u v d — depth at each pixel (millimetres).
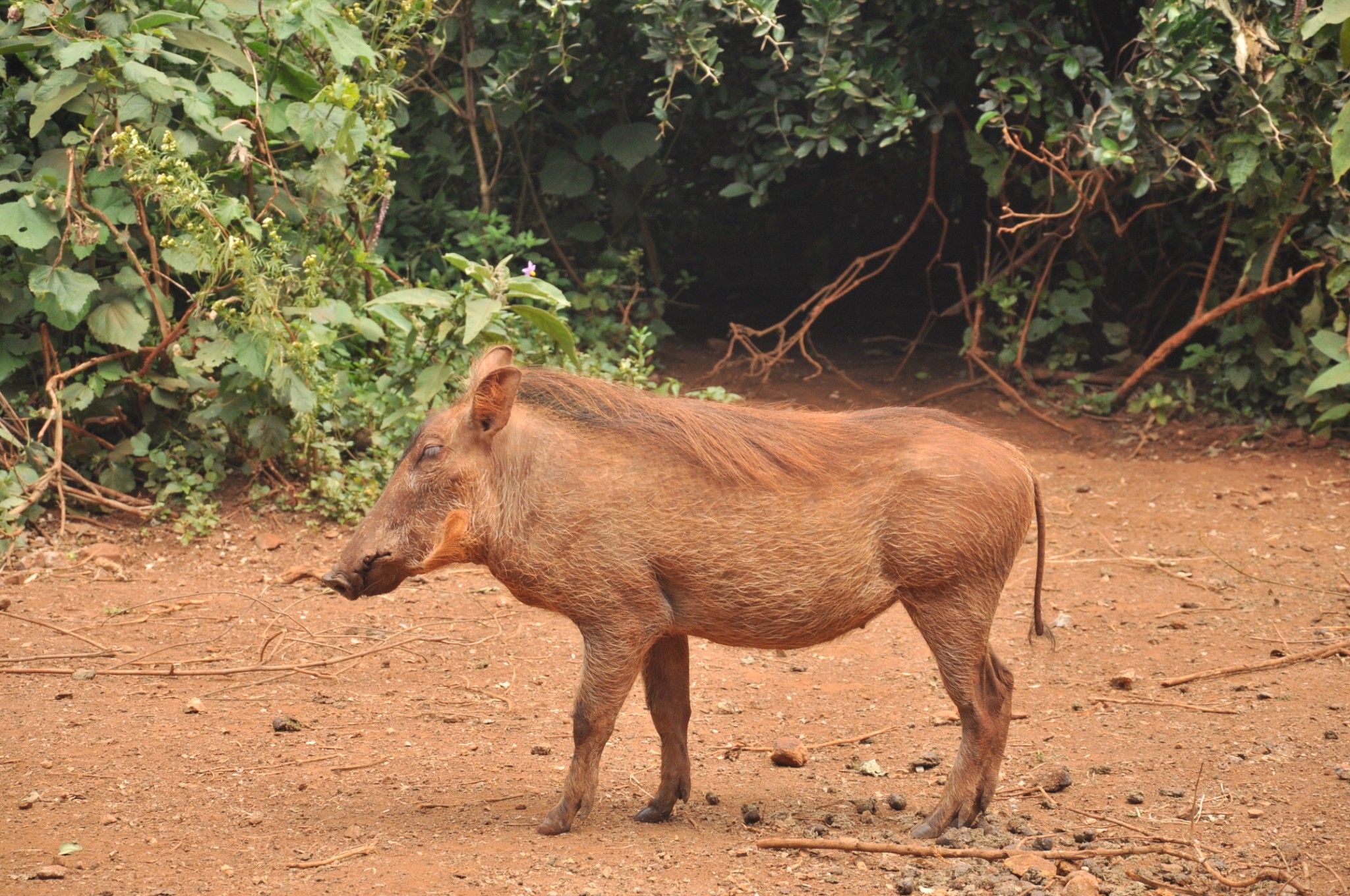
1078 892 3771
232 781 4887
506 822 4492
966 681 4367
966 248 14812
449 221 12094
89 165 8203
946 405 11609
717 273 15172
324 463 8578
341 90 8219
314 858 4117
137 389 8508
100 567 7590
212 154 8617
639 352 10273
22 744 5227
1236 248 11422
